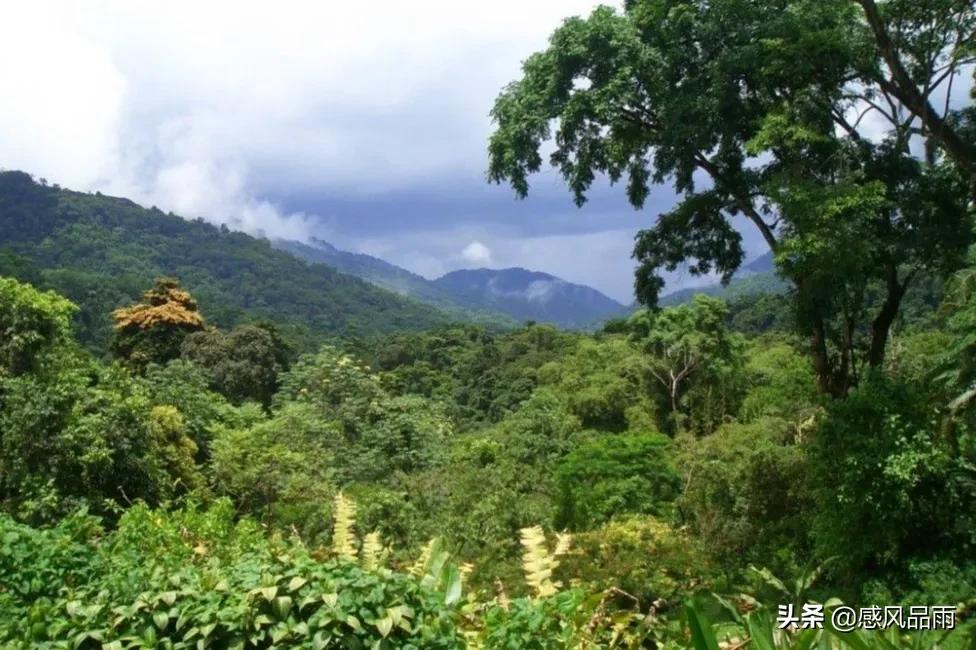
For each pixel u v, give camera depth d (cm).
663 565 914
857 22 1333
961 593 929
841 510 1057
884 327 1439
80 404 1320
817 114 1270
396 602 375
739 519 1362
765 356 3316
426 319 17462
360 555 619
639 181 1540
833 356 1482
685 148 1391
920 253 1328
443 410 4594
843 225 1153
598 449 1720
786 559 1199
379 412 2767
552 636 391
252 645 371
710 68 1338
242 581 397
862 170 1297
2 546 528
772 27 1284
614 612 464
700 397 3052
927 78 1324
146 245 15762
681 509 1546
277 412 2825
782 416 1925
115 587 434
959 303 1196
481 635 398
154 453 1405
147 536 710
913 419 1055
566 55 1357
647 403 3125
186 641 372
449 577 458
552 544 887
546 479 1892
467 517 1280
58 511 1170
